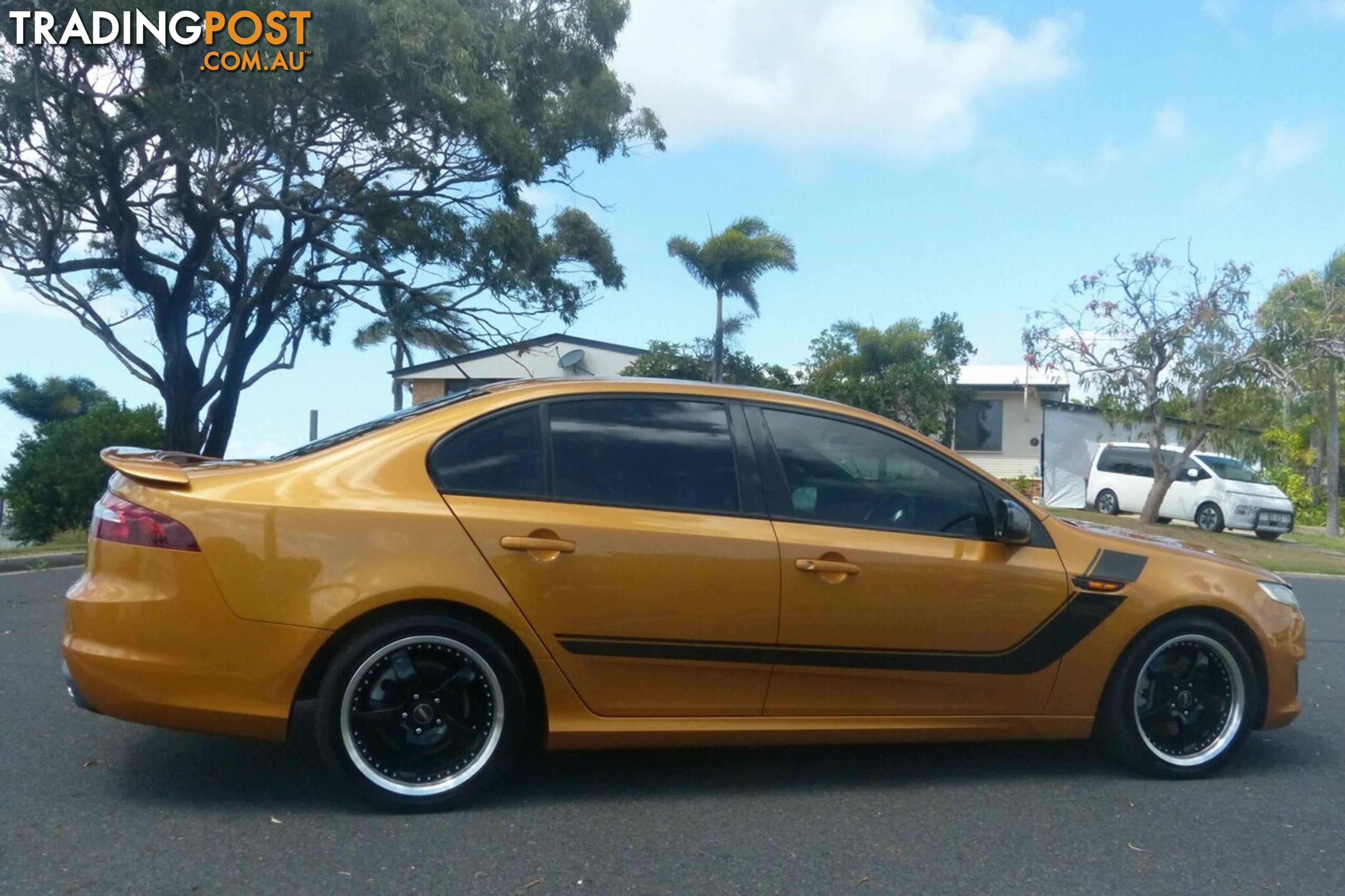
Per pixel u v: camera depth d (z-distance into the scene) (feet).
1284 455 109.40
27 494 60.13
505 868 13.42
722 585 15.51
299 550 14.44
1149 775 17.51
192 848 13.80
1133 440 87.56
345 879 13.00
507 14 61.46
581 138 66.49
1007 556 16.69
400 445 15.29
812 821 15.29
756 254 81.92
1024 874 13.65
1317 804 16.56
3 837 14.03
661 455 16.03
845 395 92.27
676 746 15.70
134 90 57.16
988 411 106.11
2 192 61.41
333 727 14.58
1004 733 16.89
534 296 68.95
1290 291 68.44
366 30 53.26
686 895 12.83
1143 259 69.67
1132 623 17.02
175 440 70.23
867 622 16.01
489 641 14.93
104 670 14.25
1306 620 36.55
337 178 64.85
